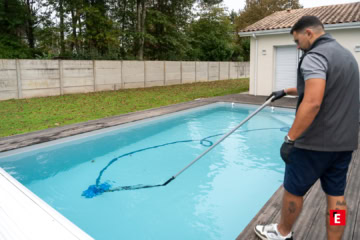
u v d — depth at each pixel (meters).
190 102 9.05
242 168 4.15
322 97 1.41
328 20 8.72
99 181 3.74
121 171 4.07
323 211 2.38
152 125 6.73
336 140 1.51
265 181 3.69
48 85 10.59
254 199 3.21
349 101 1.51
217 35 28.05
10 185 2.63
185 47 21.62
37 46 16.83
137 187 3.54
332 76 1.46
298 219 2.26
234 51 28.14
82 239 1.71
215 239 2.46
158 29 20.25
